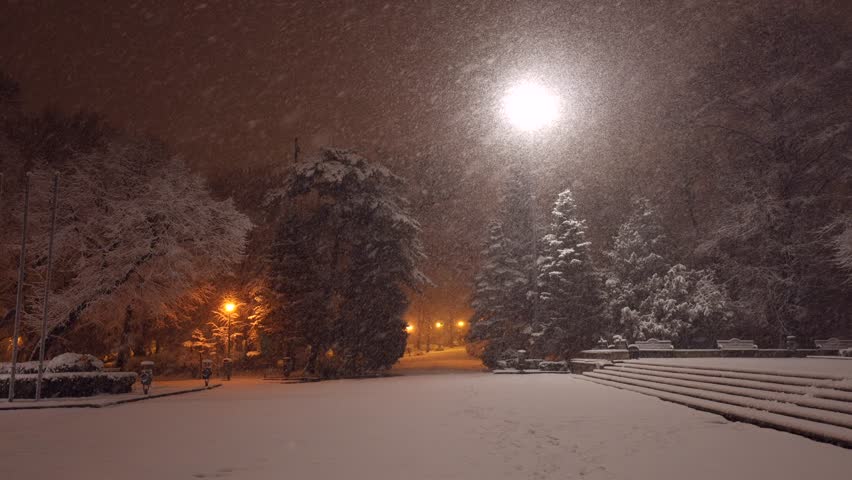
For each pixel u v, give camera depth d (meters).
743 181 39.28
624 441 10.58
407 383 29.70
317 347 40.78
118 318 35.97
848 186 39.06
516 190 45.94
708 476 7.72
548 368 37.62
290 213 43.31
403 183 45.91
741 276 39.28
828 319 40.19
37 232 32.97
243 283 47.56
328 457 9.59
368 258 43.09
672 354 28.66
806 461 8.45
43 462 9.45
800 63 38.66
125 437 12.21
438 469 8.59
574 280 42.34
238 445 10.88
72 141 41.38
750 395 14.54
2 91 38.47
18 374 23.05
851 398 11.35
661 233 43.59
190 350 46.31
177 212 34.25
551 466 8.70
